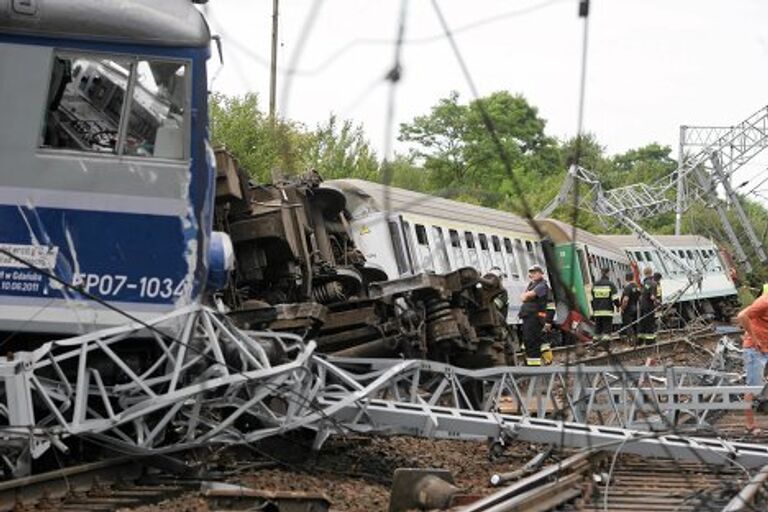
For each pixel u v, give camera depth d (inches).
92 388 944.3
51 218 935.7
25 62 938.1
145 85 957.8
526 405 1213.7
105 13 948.6
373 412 1036.5
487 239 2384.4
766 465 987.3
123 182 947.3
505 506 749.3
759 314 1443.2
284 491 853.8
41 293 932.6
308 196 1483.8
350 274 1434.5
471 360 1640.0
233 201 1264.8
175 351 948.6
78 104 950.4
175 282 948.6
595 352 2524.6
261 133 2155.5
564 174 3651.6
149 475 932.6
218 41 987.9
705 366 2151.8
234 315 1162.0
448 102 1779.0
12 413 870.4
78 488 857.5
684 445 1023.6
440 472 853.2
